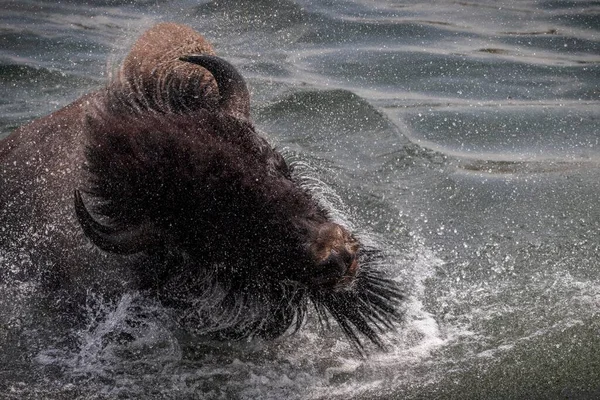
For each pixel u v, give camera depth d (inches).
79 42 1186.0
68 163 648.4
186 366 620.1
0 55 1146.0
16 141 708.0
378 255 622.2
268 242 546.6
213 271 575.8
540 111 984.3
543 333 641.6
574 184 837.8
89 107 625.3
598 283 701.9
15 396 589.0
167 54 657.6
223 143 557.9
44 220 647.1
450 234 766.5
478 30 1223.5
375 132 924.0
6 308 653.9
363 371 613.0
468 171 860.0
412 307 671.8
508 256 738.2
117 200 558.9
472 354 624.1
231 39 1179.9
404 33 1208.2
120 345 627.2
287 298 585.6
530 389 585.3
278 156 585.6
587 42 1176.8
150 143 554.3
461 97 1027.3
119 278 608.7
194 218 551.2
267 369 617.3
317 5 1286.9
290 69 1095.6
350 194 811.4
